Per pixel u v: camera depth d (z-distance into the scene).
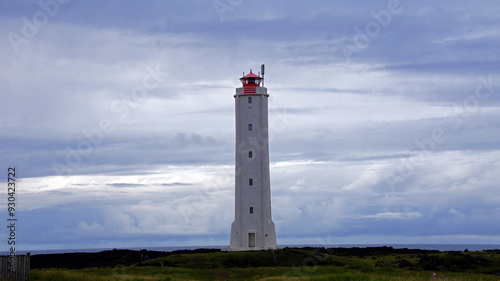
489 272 59.91
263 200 83.00
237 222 83.25
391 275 49.84
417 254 85.06
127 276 52.66
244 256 73.69
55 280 44.12
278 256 75.19
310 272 57.00
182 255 75.06
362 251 90.62
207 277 57.12
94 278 46.84
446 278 47.28
